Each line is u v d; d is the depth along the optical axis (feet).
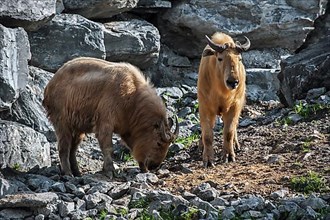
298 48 107.86
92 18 91.91
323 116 75.56
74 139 65.16
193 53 103.60
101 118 62.28
